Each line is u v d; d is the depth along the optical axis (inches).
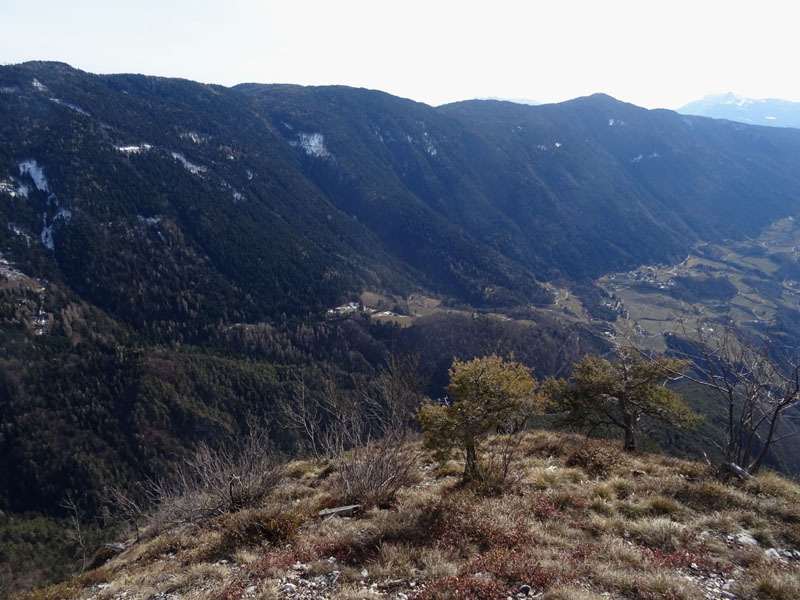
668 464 498.9
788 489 387.2
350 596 246.7
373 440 568.1
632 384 625.9
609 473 458.6
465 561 280.2
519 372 467.5
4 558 1818.4
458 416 434.9
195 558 364.2
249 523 391.2
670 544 301.3
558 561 270.4
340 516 402.6
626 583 245.8
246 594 271.7
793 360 461.7
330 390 689.6
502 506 356.2
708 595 241.9
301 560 308.3
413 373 632.4
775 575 252.1
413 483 496.4
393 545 305.3
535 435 663.1
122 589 336.8
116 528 1859.0
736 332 540.1
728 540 307.0
